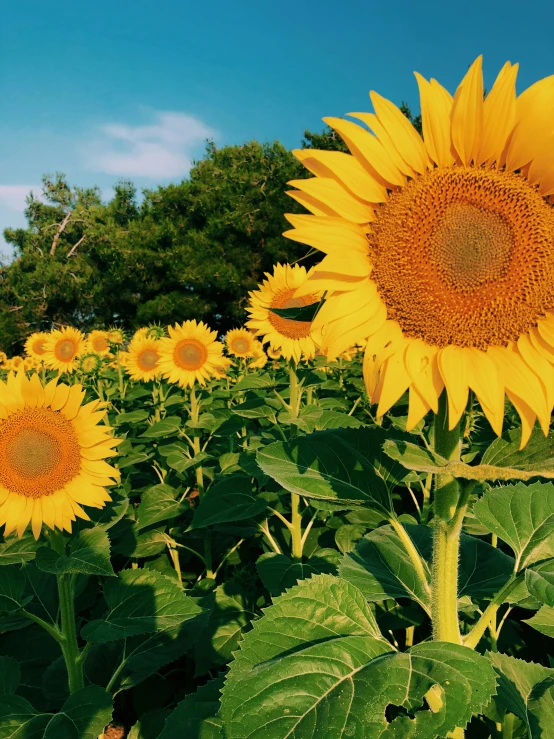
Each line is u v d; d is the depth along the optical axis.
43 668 4.02
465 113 1.94
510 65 1.91
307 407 5.06
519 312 1.86
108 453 3.51
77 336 11.25
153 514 5.21
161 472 6.84
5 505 3.41
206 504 4.61
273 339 5.07
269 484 5.35
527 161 1.93
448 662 1.61
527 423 1.84
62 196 44.44
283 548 5.43
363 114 1.96
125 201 42.94
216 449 7.05
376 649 1.76
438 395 1.85
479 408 4.54
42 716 2.80
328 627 1.84
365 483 2.25
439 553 2.07
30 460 3.37
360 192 1.93
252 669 1.70
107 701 2.85
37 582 3.86
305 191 1.92
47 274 33.47
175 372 6.68
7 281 36.69
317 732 1.46
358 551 2.67
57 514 3.42
